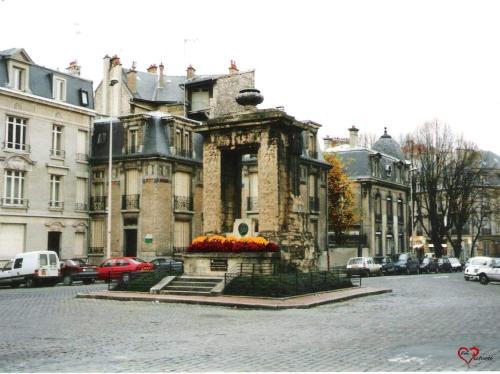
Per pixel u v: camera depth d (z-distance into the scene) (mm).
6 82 37594
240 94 25516
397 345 11000
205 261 23469
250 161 47750
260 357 9844
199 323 14695
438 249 60281
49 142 40594
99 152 44344
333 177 54969
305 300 19641
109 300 21406
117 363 9398
